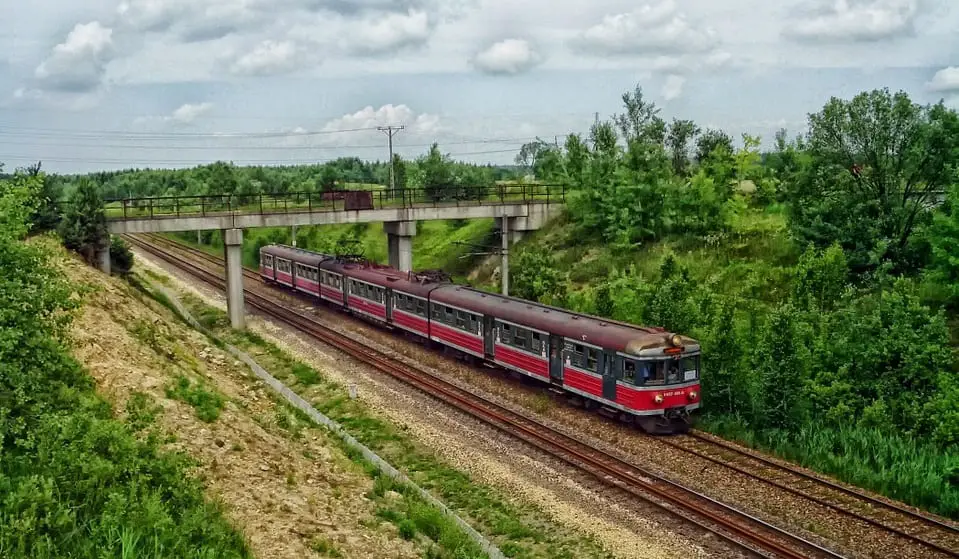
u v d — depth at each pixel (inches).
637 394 924.6
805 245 1339.8
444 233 2422.5
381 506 685.3
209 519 524.7
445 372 1278.3
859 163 1314.0
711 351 997.2
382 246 2529.5
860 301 1072.8
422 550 608.4
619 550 644.1
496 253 1975.9
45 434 506.0
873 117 1272.1
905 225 1270.9
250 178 3435.0
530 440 913.5
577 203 1882.4
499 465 840.9
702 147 2207.2
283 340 1494.8
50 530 442.6
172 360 940.0
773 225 1550.2
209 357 1121.4
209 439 693.9
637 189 1731.1
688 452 866.8
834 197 1302.9
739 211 1657.2
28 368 522.0
